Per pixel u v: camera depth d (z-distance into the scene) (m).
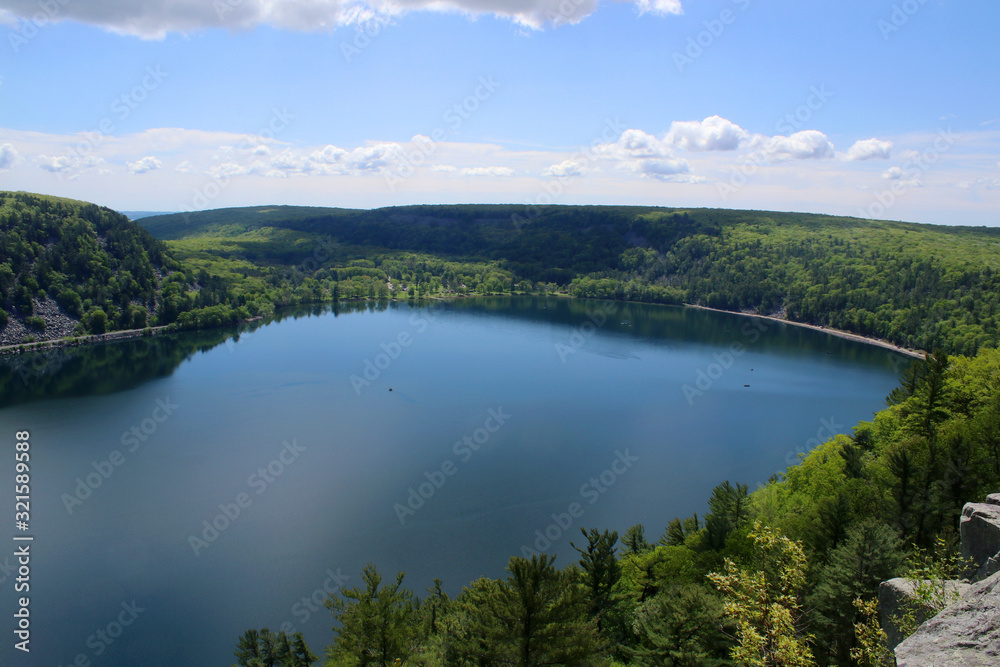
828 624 33.50
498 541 78.00
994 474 42.34
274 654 54.97
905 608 25.62
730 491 62.44
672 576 49.84
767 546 35.34
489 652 33.00
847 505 44.66
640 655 37.25
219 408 130.88
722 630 34.81
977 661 14.87
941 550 30.83
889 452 53.59
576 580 36.03
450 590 67.62
